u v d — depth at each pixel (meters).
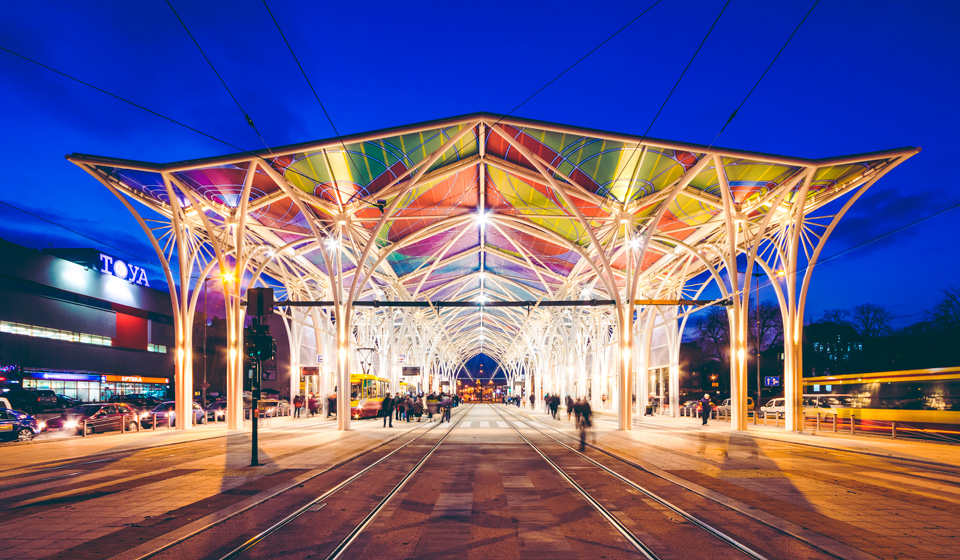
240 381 29.23
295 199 26.34
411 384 77.88
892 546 7.12
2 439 23.66
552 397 43.19
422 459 16.39
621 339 29.77
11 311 43.88
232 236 32.09
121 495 10.48
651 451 18.84
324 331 46.56
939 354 51.88
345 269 42.91
